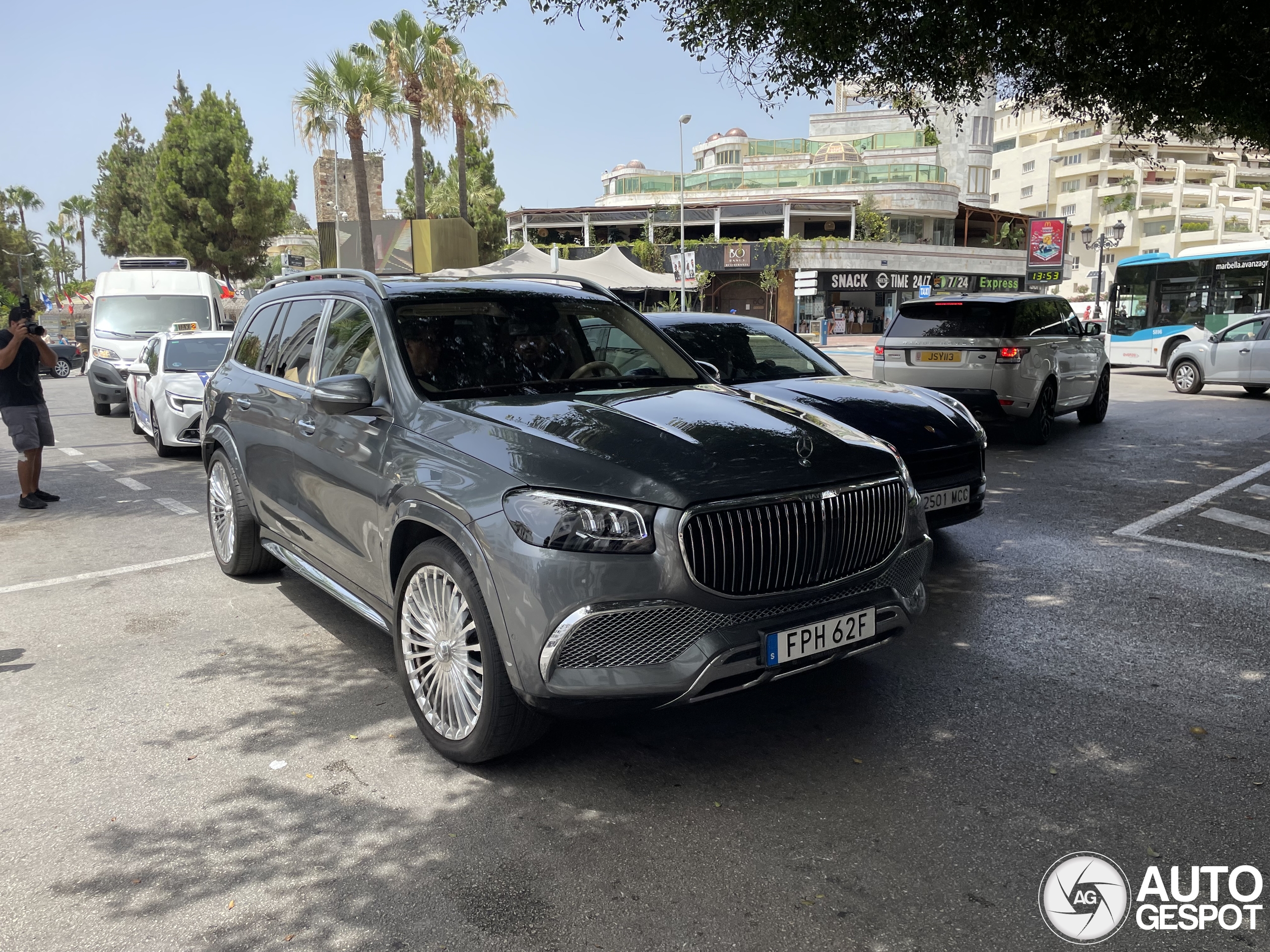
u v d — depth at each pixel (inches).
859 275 2038.6
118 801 121.0
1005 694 151.4
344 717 145.9
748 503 115.4
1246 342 625.3
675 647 112.3
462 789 122.6
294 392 178.1
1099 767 126.3
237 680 162.1
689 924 94.0
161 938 93.3
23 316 312.7
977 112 2768.2
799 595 119.1
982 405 400.2
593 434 125.0
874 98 415.5
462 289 167.9
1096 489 322.0
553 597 110.2
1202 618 188.1
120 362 618.5
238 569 222.4
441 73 1249.4
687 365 176.2
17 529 291.6
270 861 106.6
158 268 699.4
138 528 289.7
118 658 173.9
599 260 845.8
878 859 105.0
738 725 140.9
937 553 241.3
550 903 97.8
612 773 126.2
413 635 135.9
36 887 102.3
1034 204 3991.1
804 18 332.5
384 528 138.0
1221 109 400.2
